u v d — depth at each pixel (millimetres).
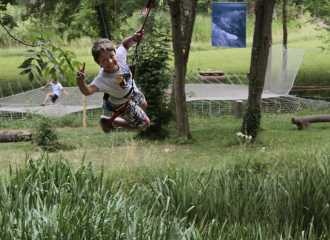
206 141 11859
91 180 5176
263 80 11391
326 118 13336
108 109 3715
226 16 12359
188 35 13023
